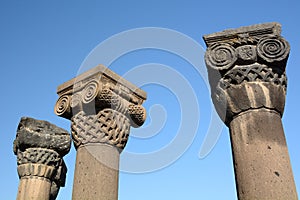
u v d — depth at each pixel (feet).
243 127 20.81
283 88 22.17
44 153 35.01
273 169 19.06
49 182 34.83
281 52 21.59
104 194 24.91
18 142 35.17
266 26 22.24
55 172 35.60
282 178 18.85
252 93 21.31
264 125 20.45
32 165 34.42
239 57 21.84
